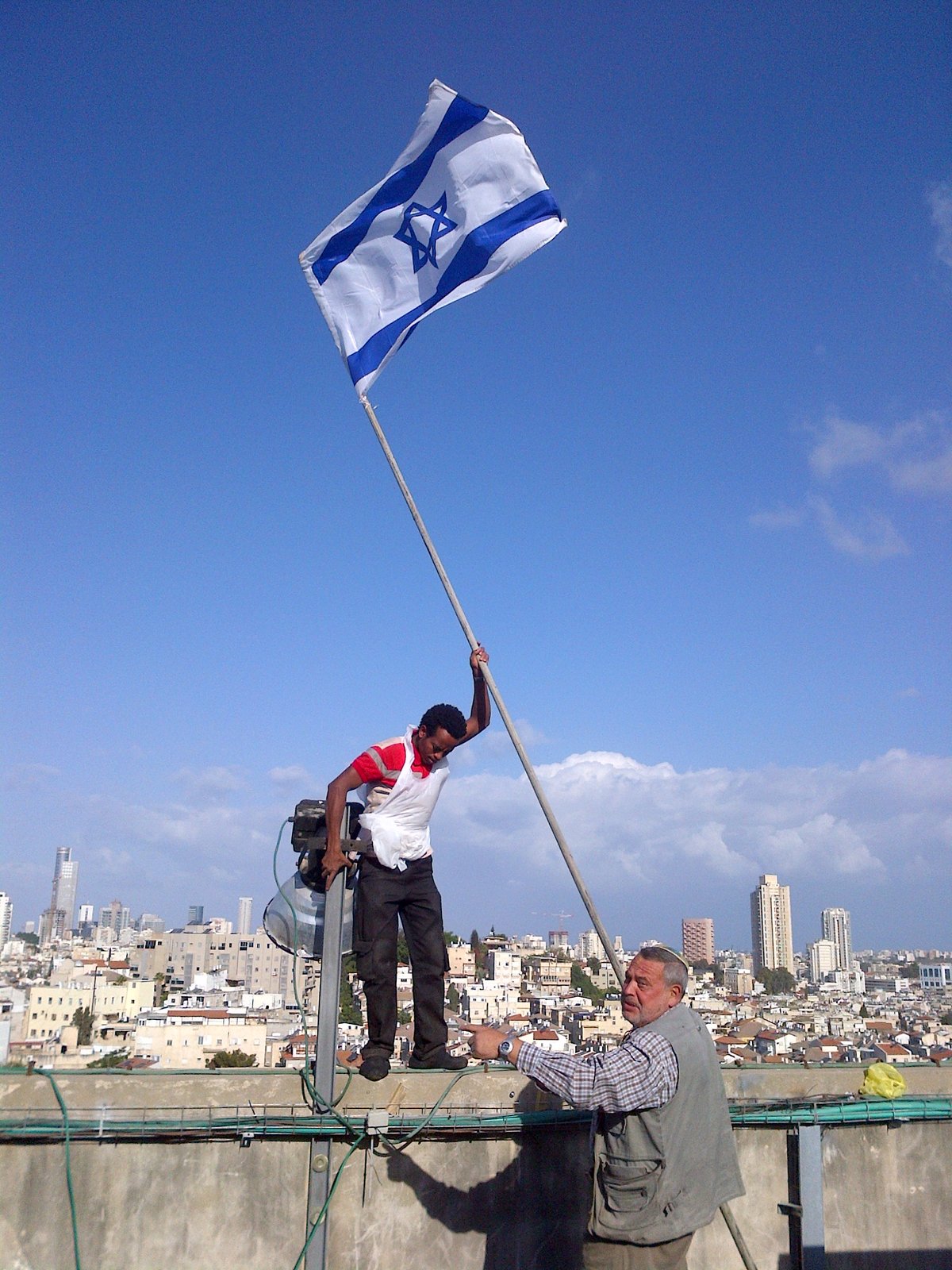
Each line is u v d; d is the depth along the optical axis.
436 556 5.48
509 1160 4.79
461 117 6.14
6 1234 4.31
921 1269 5.23
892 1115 5.31
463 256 6.03
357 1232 4.56
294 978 5.19
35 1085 4.48
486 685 5.23
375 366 5.96
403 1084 4.79
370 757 5.02
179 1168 4.48
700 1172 3.84
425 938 5.11
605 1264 3.84
